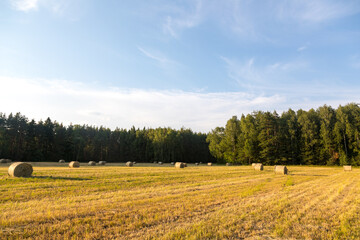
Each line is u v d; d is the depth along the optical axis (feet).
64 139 273.13
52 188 47.26
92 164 173.17
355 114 202.18
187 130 368.48
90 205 32.45
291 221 26.37
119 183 57.41
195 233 21.91
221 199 37.99
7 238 20.01
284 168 100.58
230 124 268.62
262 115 253.24
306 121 222.07
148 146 317.83
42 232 21.75
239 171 114.83
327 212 30.45
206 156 349.61
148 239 20.54
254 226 24.80
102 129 334.65
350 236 21.99
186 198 38.60
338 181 68.54
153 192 44.75
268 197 40.14
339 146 197.67
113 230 22.59
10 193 40.47
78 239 20.22
